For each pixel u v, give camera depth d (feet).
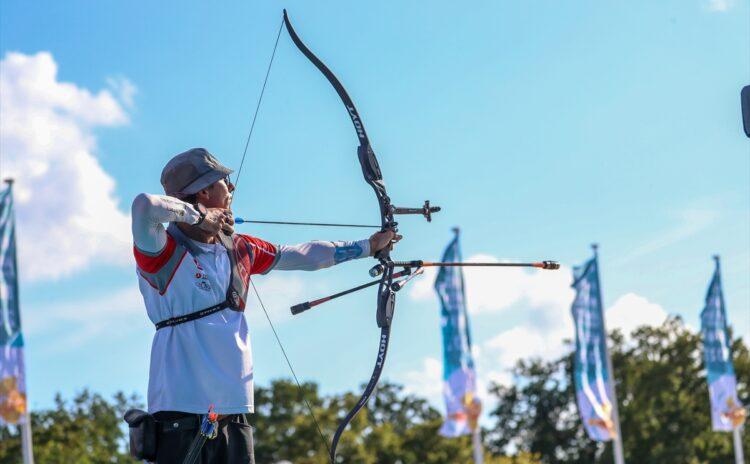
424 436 198.70
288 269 18.45
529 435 246.88
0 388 80.18
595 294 111.14
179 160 17.21
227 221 16.78
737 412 118.73
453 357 103.04
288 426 197.36
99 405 209.56
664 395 216.54
